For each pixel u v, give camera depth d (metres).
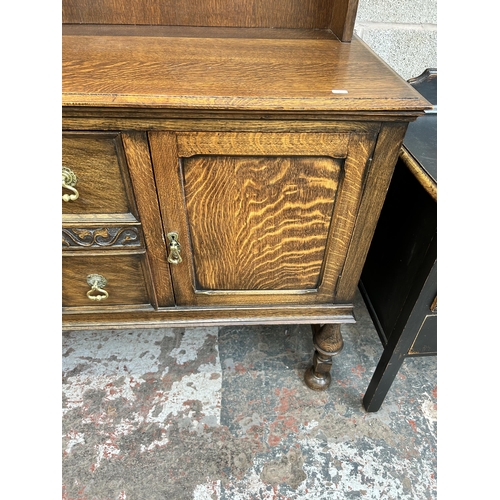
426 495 0.87
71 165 0.62
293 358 1.15
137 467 0.91
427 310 0.75
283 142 0.61
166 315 0.86
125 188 0.65
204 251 0.75
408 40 1.09
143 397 1.04
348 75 0.65
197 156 0.62
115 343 1.18
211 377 1.09
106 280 0.79
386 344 0.89
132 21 0.86
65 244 0.72
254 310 0.86
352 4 0.77
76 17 0.85
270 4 0.86
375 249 0.99
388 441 0.96
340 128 0.60
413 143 0.79
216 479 0.89
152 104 0.54
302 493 0.87
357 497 0.87
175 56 0.70
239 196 0.67
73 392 1.05
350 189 0.67
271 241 0.74
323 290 0.83
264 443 0.95
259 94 0.57
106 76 0.60
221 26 0.88
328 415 1.01
